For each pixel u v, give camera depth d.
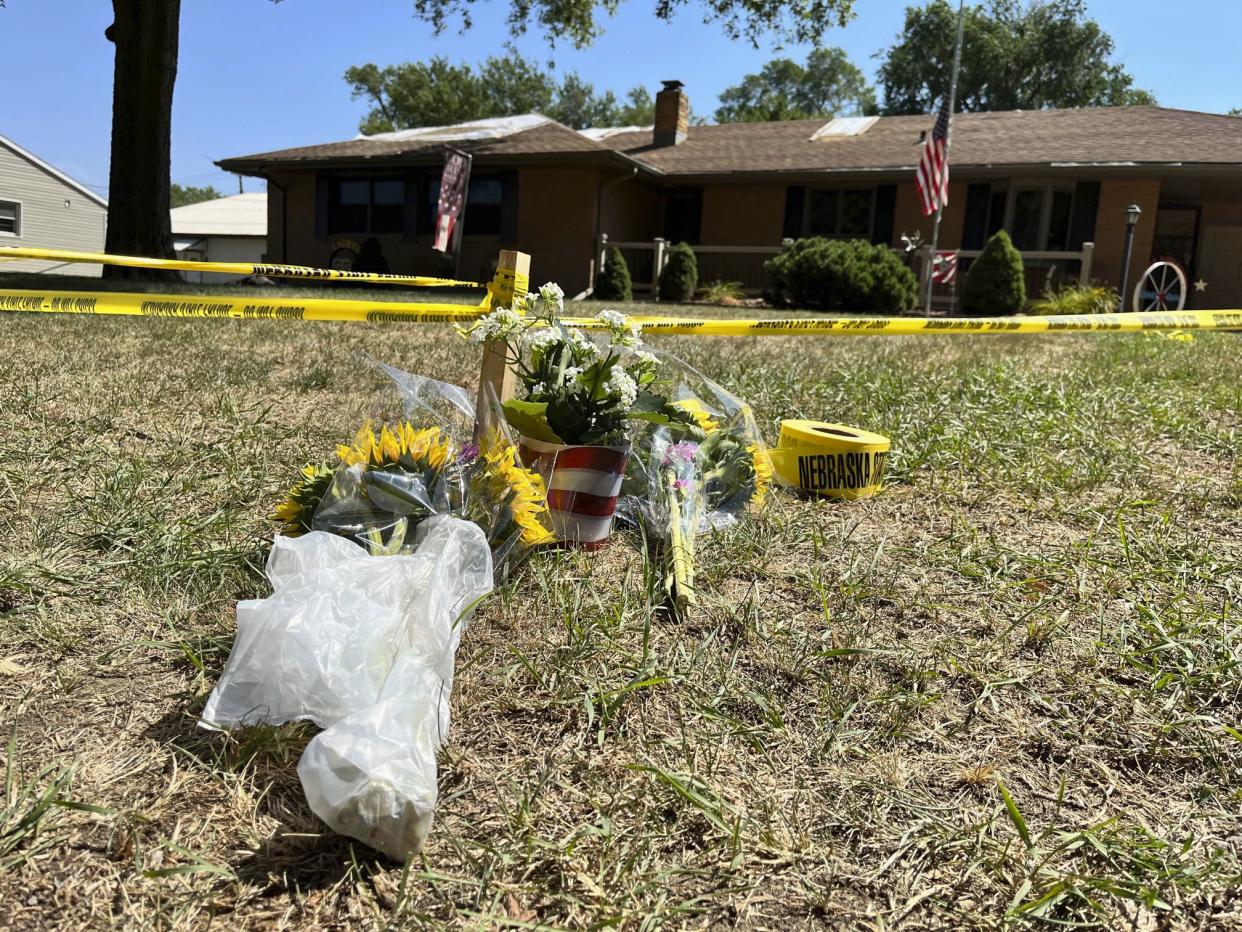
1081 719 1.81
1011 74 47.28
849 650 1.95
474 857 1.36
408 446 2.25
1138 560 2.61
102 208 32.31
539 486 2.37
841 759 1.65
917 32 47.16
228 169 21.89
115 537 2.37
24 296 3.85
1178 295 16.48
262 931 1.20
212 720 1.57
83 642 1.89
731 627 2.15
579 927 1.24
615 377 2.51
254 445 3.41
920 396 5.02
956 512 3.09
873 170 18.08
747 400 4.70
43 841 1.33
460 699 1.77
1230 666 1.95
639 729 1.71
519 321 2.62
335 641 1.61
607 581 2.36
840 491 3.24
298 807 1.44
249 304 4.03
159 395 4.22
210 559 2.23
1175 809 1.55
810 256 15.45
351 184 21.73
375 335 7.27
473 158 19.31
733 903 1.30
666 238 21.61
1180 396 5.23
